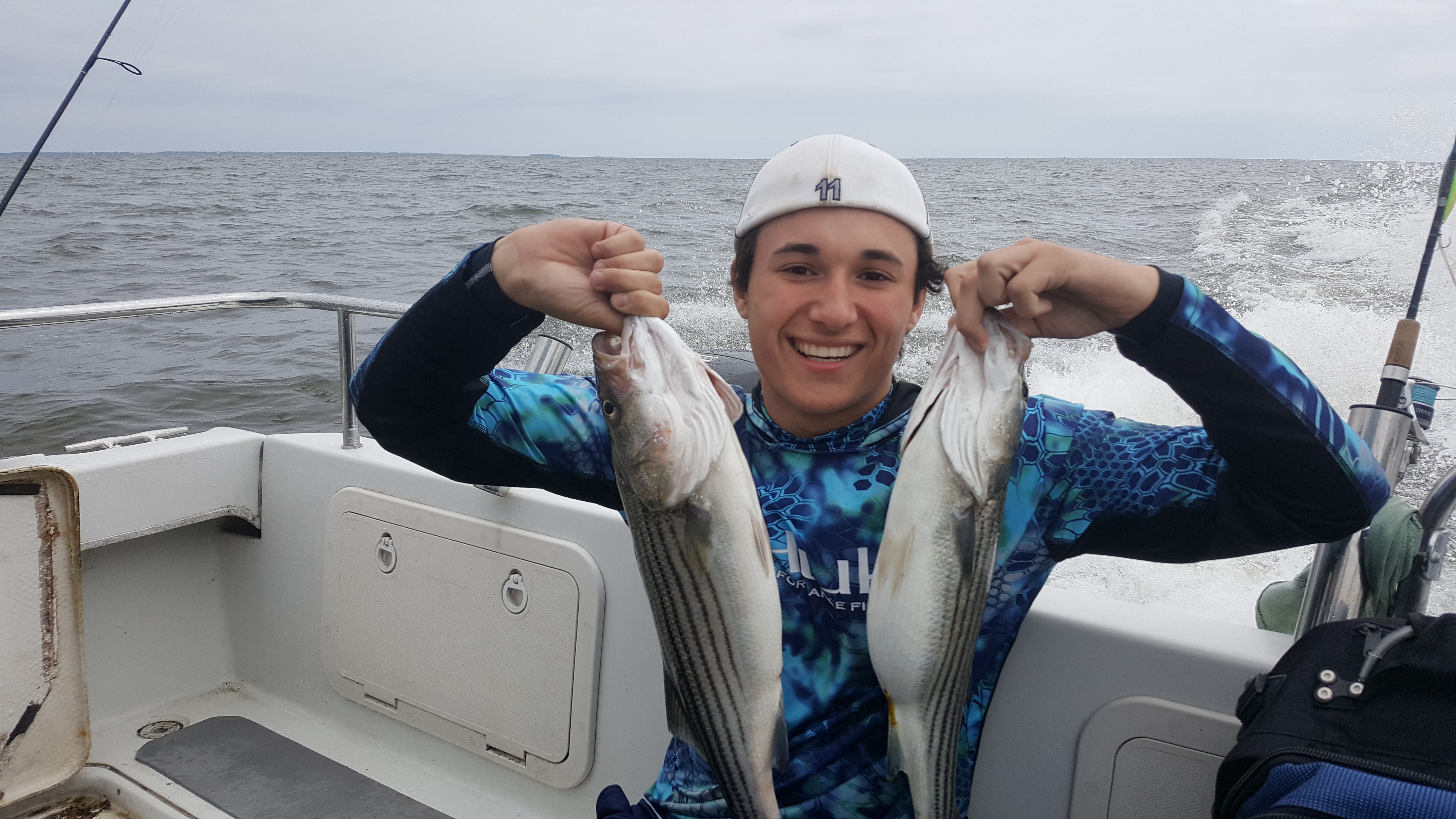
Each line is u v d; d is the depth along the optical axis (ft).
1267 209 73.00
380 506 8.57
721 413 4.93
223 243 65.16
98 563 8.93
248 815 7.80
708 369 5.29
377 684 8.75
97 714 9.00
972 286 4.67
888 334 5.02
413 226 78.23
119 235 69.36
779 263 5.03
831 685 5.25
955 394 4.86
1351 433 4.65
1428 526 5.25
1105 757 6.05
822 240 4.87
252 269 51.96
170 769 8.38
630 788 7.45
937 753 4.92
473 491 8.02
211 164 321.11
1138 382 22.95
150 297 42.29
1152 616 6.17
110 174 229.45
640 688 7.34
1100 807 6.10
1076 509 5.29
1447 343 24.17
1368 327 25.32
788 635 5.31
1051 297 4.78
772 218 5.04
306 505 9.15
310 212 95.14
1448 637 4.26
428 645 8.38
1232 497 4.95
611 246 4.75
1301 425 4.49
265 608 9.55
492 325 5.00
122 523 8.67
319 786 8.21
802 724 5.25
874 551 5.20
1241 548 5.05
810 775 5.21
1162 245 50.65
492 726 8.07
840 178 4.83
